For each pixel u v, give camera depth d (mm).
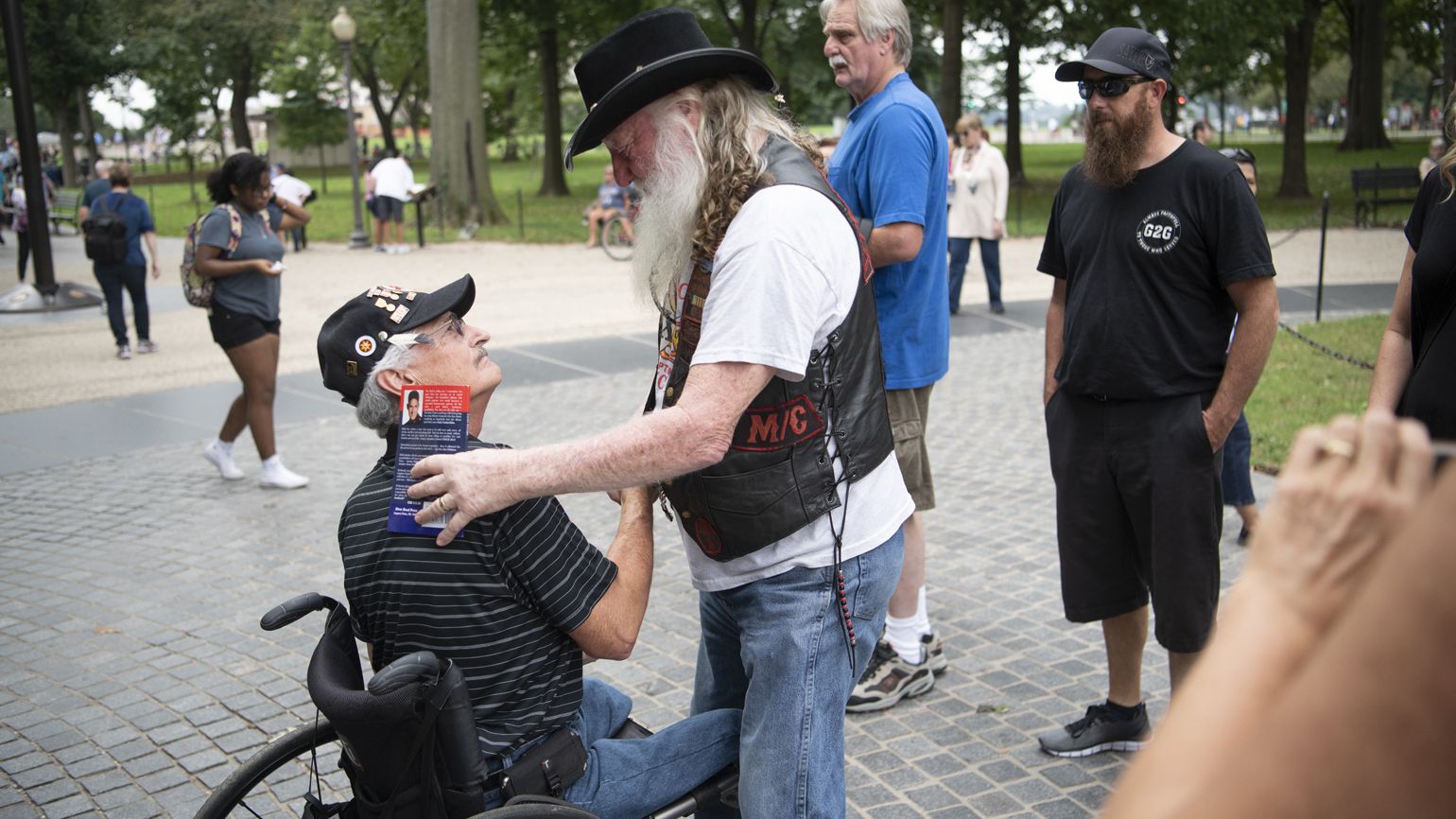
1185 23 26094
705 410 2025
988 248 11656
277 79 51469
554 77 33594
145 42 41125
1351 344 9625
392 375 2168
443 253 19891
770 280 2031
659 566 5223
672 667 4242
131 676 4199
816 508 2197
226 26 43906
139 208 10477
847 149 3641
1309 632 642
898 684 3854
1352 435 675
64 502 6320
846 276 2156
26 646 4477
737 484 2174
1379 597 496
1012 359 9586
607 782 2299
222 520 5934
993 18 31953
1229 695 630
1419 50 37812
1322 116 89562
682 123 2096
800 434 2162
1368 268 14648
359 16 41062
